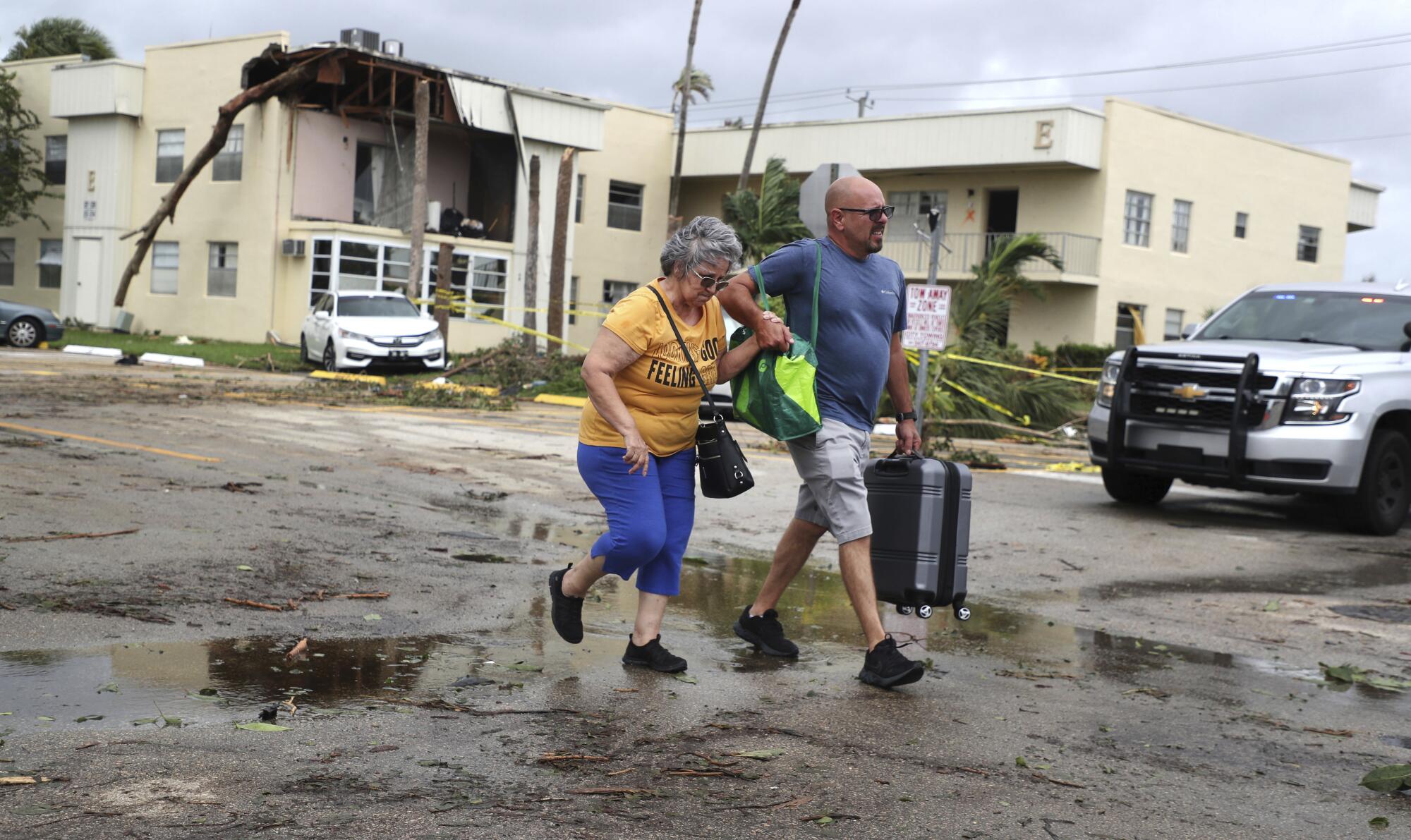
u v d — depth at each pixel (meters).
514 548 7.46
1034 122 34.34
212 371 23.80
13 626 4.89
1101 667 5.42
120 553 6.32
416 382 22.58
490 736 3.95
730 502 10.15
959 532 5.27
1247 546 9.28
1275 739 4.44
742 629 5.35
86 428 11.98
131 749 3.62
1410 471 10.41
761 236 31.12
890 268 5.21
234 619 5.28
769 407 4.84
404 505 8.75
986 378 19.92
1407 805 3.79
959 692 4.86
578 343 39.41
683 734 4.09
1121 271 35.53
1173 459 10.29
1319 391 9.85
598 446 4.79
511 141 35.62
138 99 35.78
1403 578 8.20
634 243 40.97
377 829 3.14
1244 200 38.97
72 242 37.16
